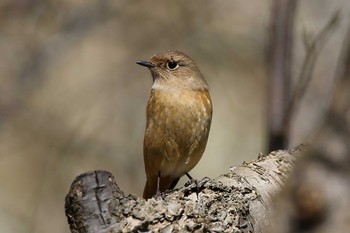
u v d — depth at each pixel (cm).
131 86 1580
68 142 1506
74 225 499
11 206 1509
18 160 1576
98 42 1588
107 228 494
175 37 1558
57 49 1498
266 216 561
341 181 276
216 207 545
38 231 1441
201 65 1555
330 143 279
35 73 1488
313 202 278
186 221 522
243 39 1556
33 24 1488
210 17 1562
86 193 497
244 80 1558
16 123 1523
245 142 1533
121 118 1553
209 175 1493
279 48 805
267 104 802
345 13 1248
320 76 1177
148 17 1562
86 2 1513
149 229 509
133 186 1491
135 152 1520
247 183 581
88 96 1580
